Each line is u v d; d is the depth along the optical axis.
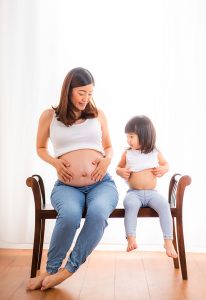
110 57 2.79
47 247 2.88
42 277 1.99
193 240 2.80
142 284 2.11
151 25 2.79
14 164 2.84
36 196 2.13
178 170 2.77
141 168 2.34
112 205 2.06
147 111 2.78
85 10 2.80
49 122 2.24
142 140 2.35
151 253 2.80
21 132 2.82
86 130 2.18
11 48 2.83
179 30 2.77
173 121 2.77
